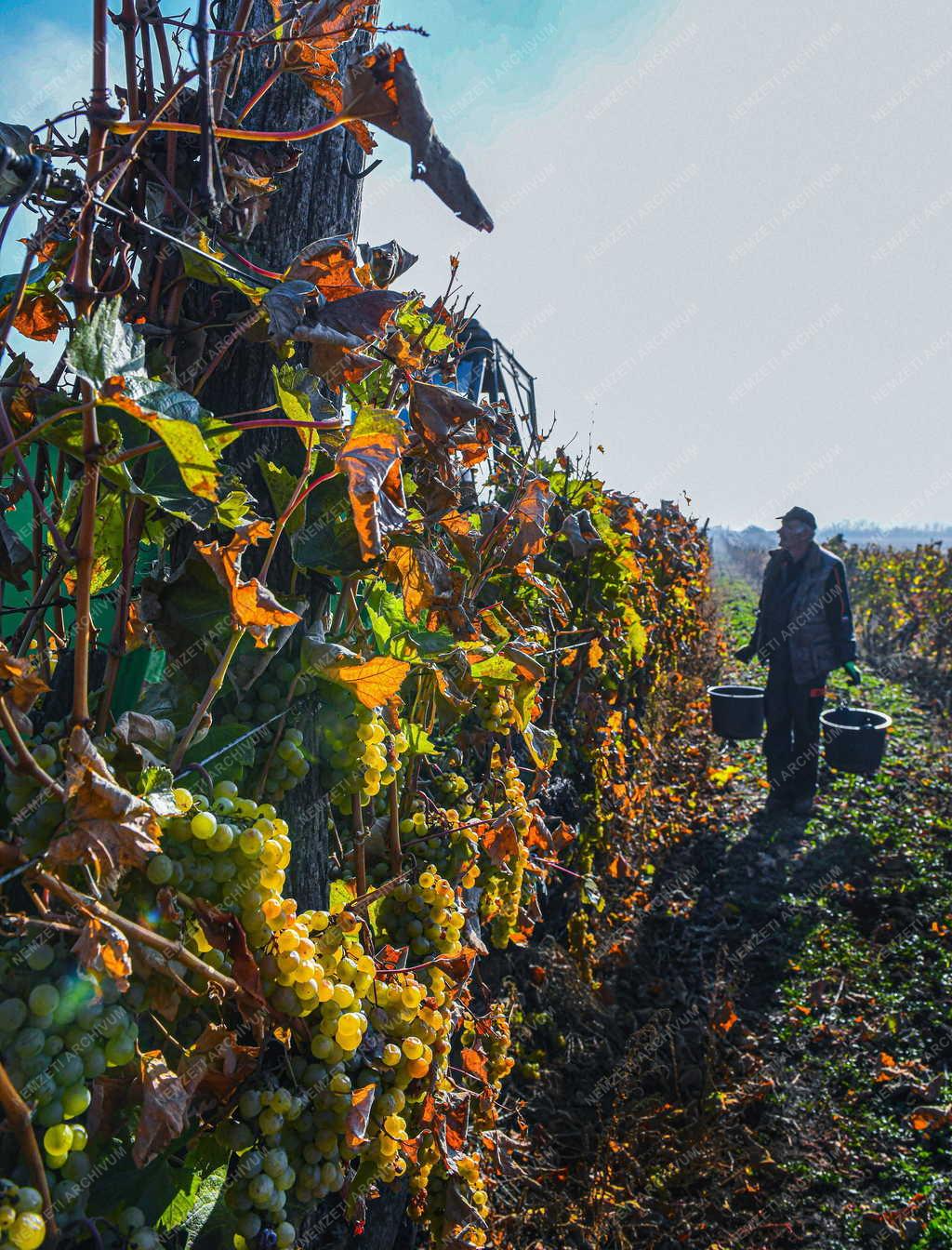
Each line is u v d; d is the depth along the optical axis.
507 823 1.95
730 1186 3.28
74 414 0.88
